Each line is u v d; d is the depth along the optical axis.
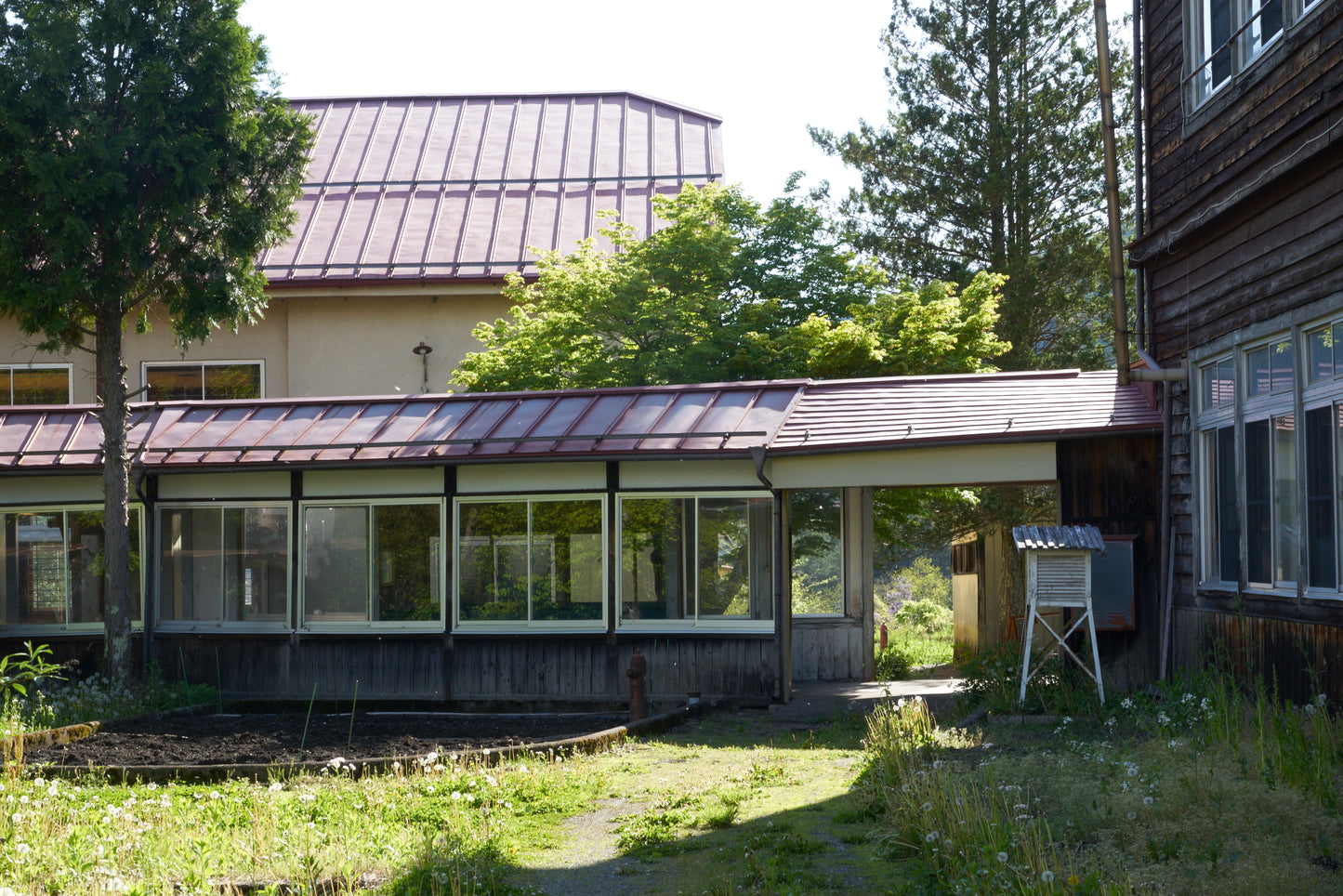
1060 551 10.80
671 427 14.06
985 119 27.94
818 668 17.58
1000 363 26.94
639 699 12.27
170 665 14.95
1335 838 5.50
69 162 13.02
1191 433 11.31
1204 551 11.06
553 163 27.19
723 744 10.85
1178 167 11.52
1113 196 13.07
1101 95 13.20
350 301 24.08
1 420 16.06
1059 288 27.02
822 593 17.80
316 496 14.79
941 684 15.88
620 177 26.64
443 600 14.38
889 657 20.33
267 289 23.59
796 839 6.65
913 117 28.39
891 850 6.32
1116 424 12.17
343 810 7.70
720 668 13.67
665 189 26.27
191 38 13.84
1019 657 11.64
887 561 30.20
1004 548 24.05
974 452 12.87
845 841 6.72
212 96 13.98
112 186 13.25
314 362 23.98
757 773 8.88
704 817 7.45
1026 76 27.98
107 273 13.74
